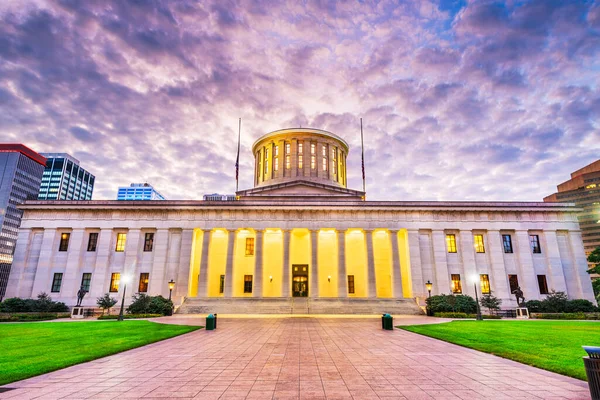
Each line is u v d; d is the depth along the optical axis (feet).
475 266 153.99
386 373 37.09
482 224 158.40
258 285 149.07
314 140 209.46
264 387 31.94
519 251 155.94
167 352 50.11
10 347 53.52
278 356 46.68
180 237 156.04
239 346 55.16
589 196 449.06
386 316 78.33
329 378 35.04
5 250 460.55
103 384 33.19
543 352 47.98
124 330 76.13
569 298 150.61
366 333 71.46
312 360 43.91
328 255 169.48
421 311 135.54
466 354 47.96
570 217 159.94
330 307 136.98
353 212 159.43
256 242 154.71
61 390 31.30
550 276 153.17
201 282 149.69
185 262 151.43
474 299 136.26
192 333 72.18
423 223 158.30
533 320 106.32
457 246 157.79
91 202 157.99
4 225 460.14
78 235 155.43
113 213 158.20
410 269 152.66
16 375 35.96
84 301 146.30
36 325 88.58
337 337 65.41
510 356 45.39
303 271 168.66
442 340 61.00
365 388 31.55
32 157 509.35
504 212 160.04
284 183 189.98
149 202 157.38
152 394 30.01
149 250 155.33
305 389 31.22
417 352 49.47
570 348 51.08
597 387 25.00
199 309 136.05
